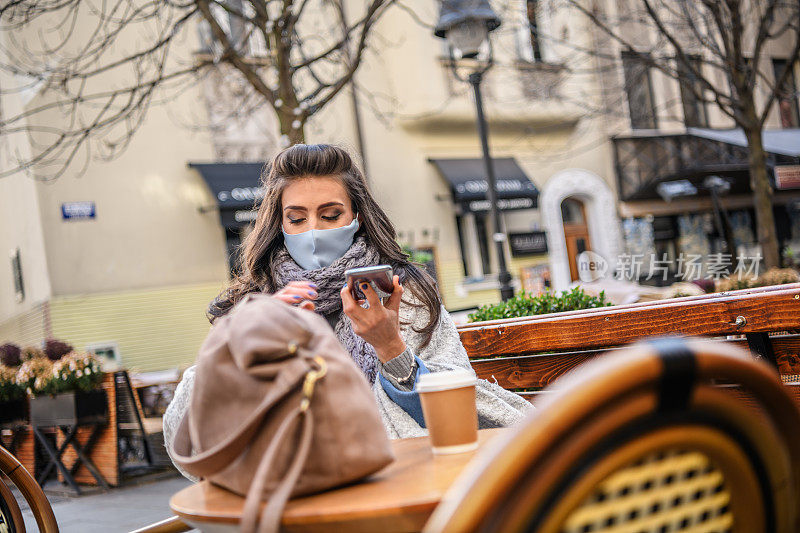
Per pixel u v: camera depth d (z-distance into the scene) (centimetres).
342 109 1691
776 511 101
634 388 84
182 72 851
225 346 130
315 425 126
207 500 138
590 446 85
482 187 1773
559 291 470
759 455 97
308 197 246
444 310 245
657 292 701
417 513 114
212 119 1541
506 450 82
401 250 253
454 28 922
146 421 796
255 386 126
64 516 589
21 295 1519
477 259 1827
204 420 131
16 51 1427
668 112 2022
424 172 1784
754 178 1105
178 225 1499
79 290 1412
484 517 82
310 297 164
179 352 1473
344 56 1088
